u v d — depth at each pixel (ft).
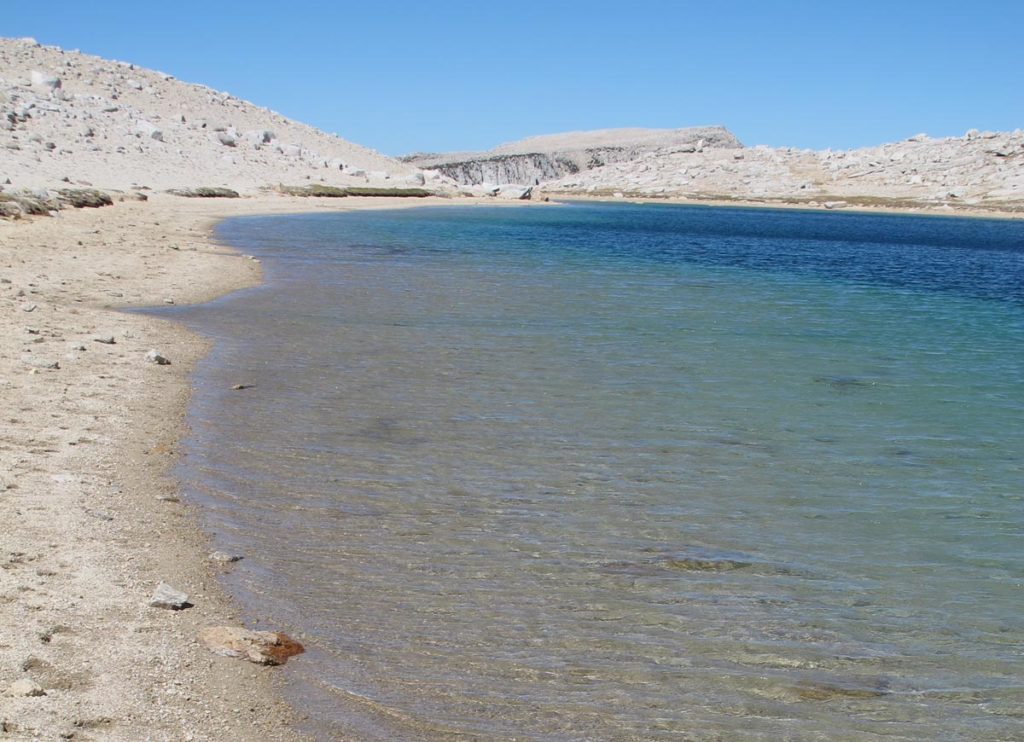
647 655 22.82
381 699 20.25
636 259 139.13
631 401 48.73
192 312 67.41
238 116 313.94
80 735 16.97
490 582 26.45
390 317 71.15
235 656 21.07
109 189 162.30
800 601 26.23
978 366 63.46
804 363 61.87
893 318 88.22
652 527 31.27
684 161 643.04
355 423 41.88
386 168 342.64
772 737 19.65
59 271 77.10
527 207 320.50
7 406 38.42
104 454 34.24
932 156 546.67
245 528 29.27
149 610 22.62
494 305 80.79
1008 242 241.76
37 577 23.49
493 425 42.80
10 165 157.17
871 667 22.77
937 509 34.37
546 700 20.65
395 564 27.32
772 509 33.63
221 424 40.27
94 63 294.05
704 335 71.36
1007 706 21.27
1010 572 28.91
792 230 265.13
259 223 154.71
